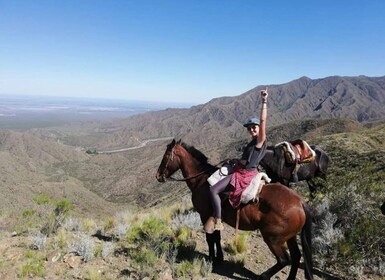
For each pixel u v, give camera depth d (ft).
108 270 23.09
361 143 114.83
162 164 25.55
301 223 19.67
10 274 22.47
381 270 23.72
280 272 23.79
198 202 23.61
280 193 20.11
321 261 25.18
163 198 193.36
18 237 29.84
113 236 30.50
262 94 19.65
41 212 34.94
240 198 20.40
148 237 26.81
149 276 22.16
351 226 28.89
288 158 27.12
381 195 31.86
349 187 32.53
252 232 32.07
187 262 23.54
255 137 21.09
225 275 23.04
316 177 31.35
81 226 32.99
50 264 23.86
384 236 25.63
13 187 448.24
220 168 22.12
